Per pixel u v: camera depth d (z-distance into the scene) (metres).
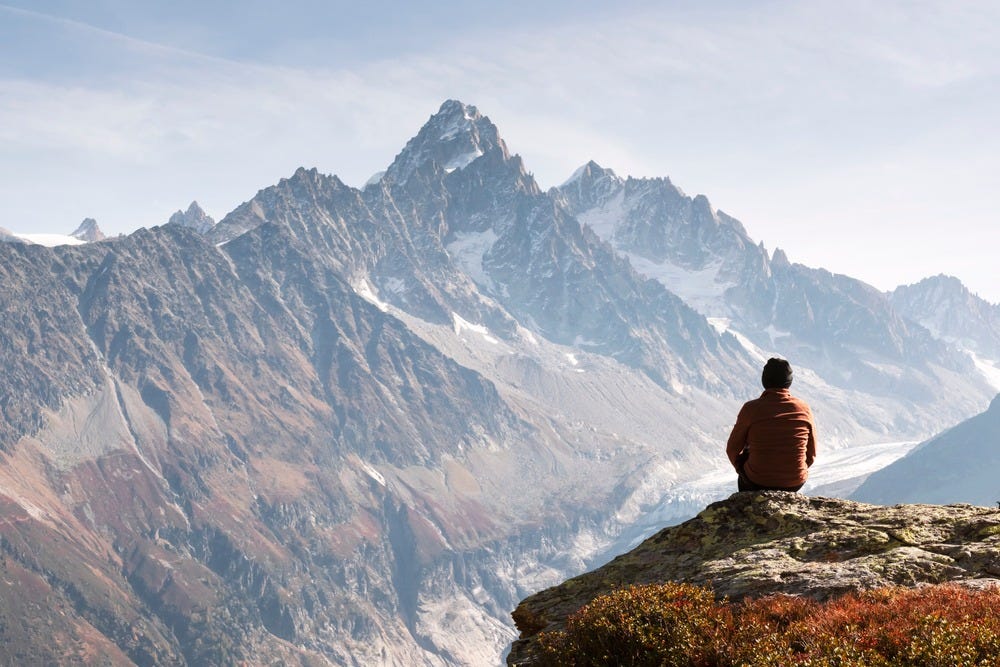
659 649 7.39
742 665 7.00
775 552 8.38
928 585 7.51
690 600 7.68
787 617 7.39
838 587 7.72
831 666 6.77
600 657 7.62
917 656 6.70
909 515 8.57
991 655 6.57
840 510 8.85
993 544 7.93
